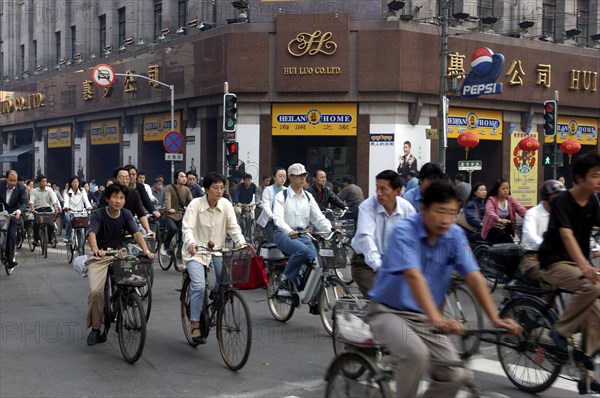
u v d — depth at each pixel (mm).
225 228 6820
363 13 23000
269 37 23484
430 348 3793
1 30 43781
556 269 5371
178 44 26344
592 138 28859
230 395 5410
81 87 33062
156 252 14562
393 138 23016
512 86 25578
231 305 6176
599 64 28078
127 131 30609
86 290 10500
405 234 3793
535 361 5375
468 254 3867
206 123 25812
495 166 26266
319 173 11172
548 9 27625
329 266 7262
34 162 38656
